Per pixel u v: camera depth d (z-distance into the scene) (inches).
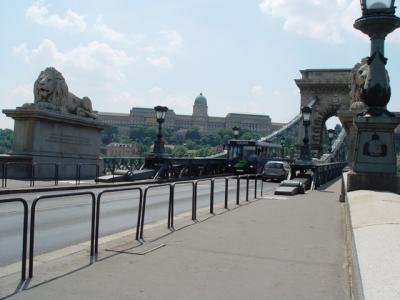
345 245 346.0
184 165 1342.3
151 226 434.3
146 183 1050.1
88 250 316.2
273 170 1427.2
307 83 2849.4
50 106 1002.7
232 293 225.6
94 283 237.0
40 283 234.8
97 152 1169.4
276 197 766.5
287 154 2945.4
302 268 275.9
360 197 349.1
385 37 445.1
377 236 194.7
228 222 455.2
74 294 218.1
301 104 2886.3
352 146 783.1
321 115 2849.4
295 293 227.3
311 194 852.0
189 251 316.5
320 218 494.6
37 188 737.0
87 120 1101.1
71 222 459.5
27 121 956.6
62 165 1021.8
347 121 783.7
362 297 119.7
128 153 6240.2
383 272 140.3
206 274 259.1
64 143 1045.8
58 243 353.1
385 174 431.2
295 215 516.4
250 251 320.5
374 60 443.2
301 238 373.1
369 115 439.8
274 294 225.3
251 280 248.8
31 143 954.7
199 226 427.2
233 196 816.3
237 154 1772.9
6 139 3764.8
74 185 821.9
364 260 156.0
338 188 1053.8
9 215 496.7
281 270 270.8
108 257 294.4
